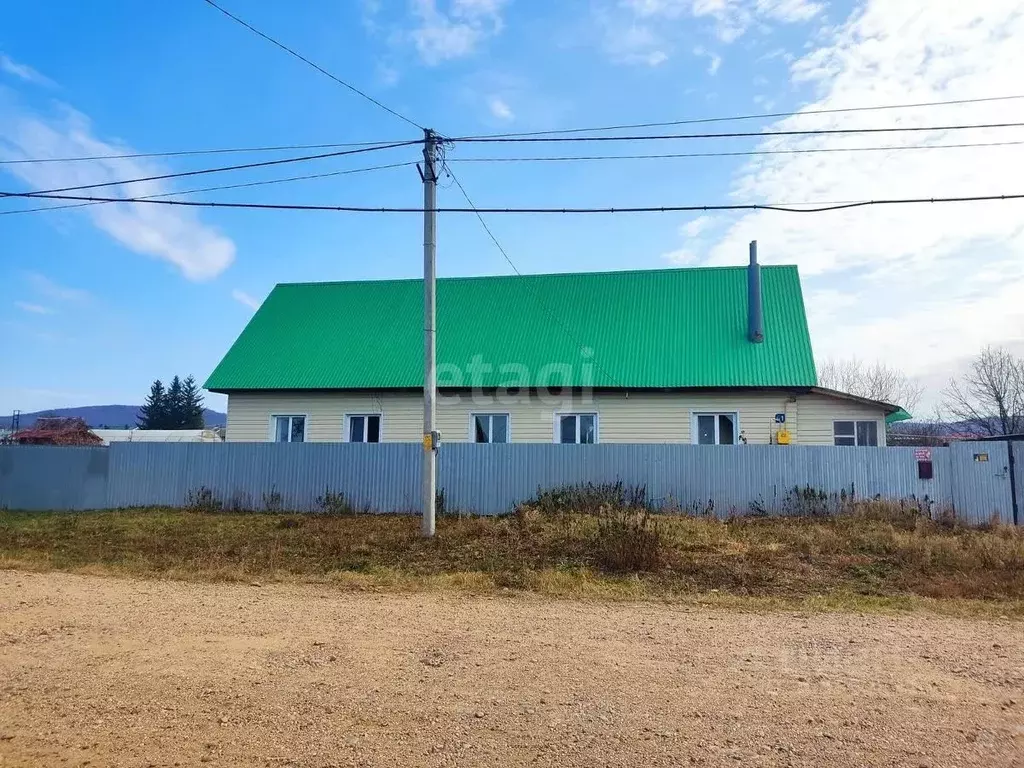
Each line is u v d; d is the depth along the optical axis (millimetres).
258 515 16703
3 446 19297
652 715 4727
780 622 7250
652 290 22344
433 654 6043
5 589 8820
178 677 5453
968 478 15125
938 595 8562
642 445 16359
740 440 18734
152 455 18625
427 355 13219
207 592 8648
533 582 9078
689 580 9305
